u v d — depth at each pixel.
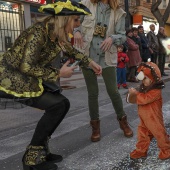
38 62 2.56
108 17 3.61
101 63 3.60
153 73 2.89
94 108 3.65
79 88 8.28
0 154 3.41
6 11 11.02
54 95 2.64
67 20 2.53
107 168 2.90
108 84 3.64
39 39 2.43
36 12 12.46
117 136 3.88
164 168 2.85
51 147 3.55
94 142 3.68
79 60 3.06
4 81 2.49
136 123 4.52
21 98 2.53
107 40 3.40
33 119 4.93
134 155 3.08
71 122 4.69
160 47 10.14
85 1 3.65
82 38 3.55
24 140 3.88
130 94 3.08
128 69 9.25
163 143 3.00
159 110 2.95
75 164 3.02
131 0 20.09
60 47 2.63
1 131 4.28
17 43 2.52
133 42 8.98
